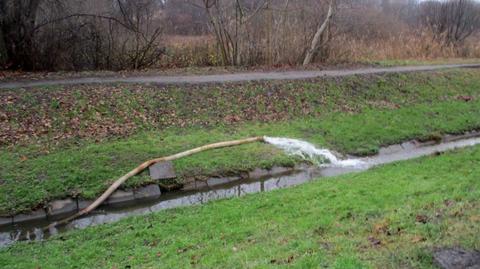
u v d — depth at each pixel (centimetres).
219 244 696
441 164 1071
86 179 1037
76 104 1413
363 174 1045
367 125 1505
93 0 2223
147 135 1298
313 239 649
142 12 2309
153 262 664
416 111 1681
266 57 2356
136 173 1066
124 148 1188
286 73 2012
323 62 2450
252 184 1115
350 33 2848
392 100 1820
